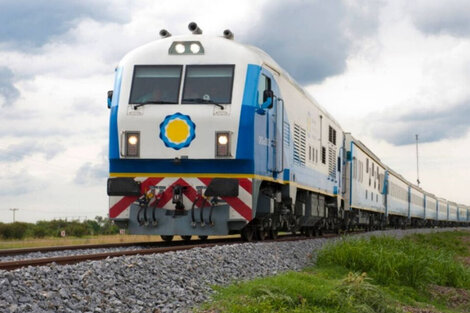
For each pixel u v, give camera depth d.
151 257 8.56
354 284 9.30
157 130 12.47
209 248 10.48
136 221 12.60
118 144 12.62
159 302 7.05
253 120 12.48
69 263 8.59
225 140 12.29
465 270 15.55
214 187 12.17
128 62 13.13
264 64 13.50
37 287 6.04
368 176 33.28
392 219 47.44
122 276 7.48
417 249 15.93
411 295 12.26
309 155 18.28
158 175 12.54
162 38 13.45
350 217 28.94
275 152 14.12
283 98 15.04
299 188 17.08
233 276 9.44
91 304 6.17
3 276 5.94
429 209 66.69
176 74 12.80
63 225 43.22
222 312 6.96
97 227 44.00
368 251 13.35
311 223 19.84
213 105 12.43
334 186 23.11
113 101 12.95
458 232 42.19
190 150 12.34
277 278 9.05
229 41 13.11
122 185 12.55
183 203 12.44
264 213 13.66
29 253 11.98
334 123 23.39
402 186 49.69
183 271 8.59
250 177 12.38
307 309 7.86
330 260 13.30
